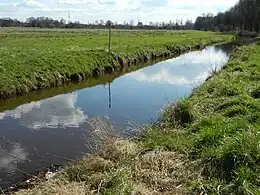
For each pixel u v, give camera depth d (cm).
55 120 1410
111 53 3042
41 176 861
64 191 671
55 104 1711
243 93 1305
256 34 9275
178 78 2580
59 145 1104
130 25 14062
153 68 3119
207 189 656
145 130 1003
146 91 2084
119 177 686
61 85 2164
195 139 878
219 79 1666
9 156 1013
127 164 760
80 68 2444
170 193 663
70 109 1611
